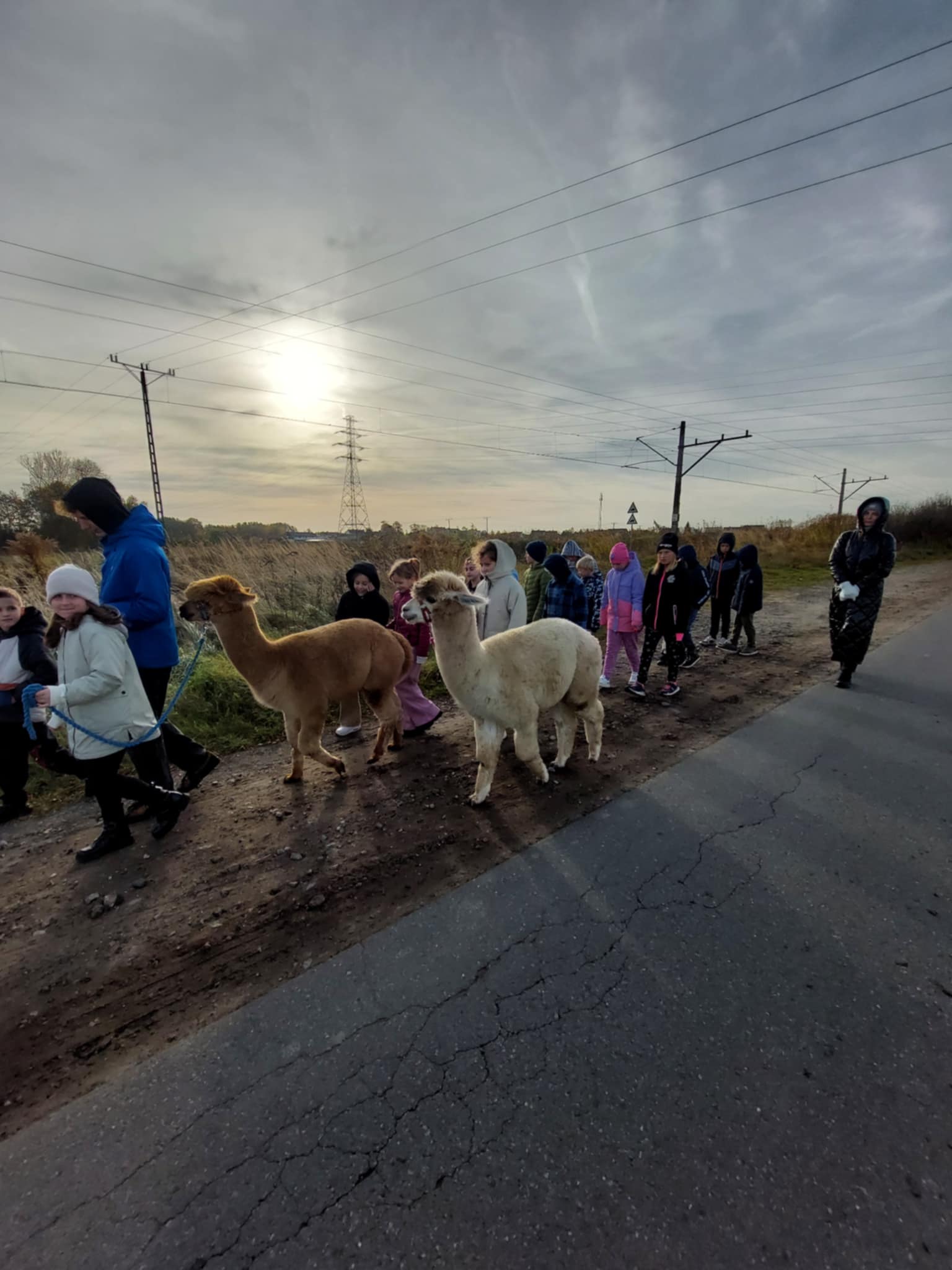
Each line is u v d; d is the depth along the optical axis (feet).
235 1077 6.52
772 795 12.85
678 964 7.97
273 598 33.12
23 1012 7.62
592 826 11.76
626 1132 5.73
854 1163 5.39
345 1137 5.78
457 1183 5.32
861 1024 6.94
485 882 9.96
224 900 9.77
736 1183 5.24
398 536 52.21
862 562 20.08
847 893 9.43
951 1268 4.58
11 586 28.63
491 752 12.69
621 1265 4.66
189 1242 4.94
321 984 7.82
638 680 20.79
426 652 17.37
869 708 18.60
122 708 10.74
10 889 10.31
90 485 11.66
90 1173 5.56
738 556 28.12
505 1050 6.69
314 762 15.76
